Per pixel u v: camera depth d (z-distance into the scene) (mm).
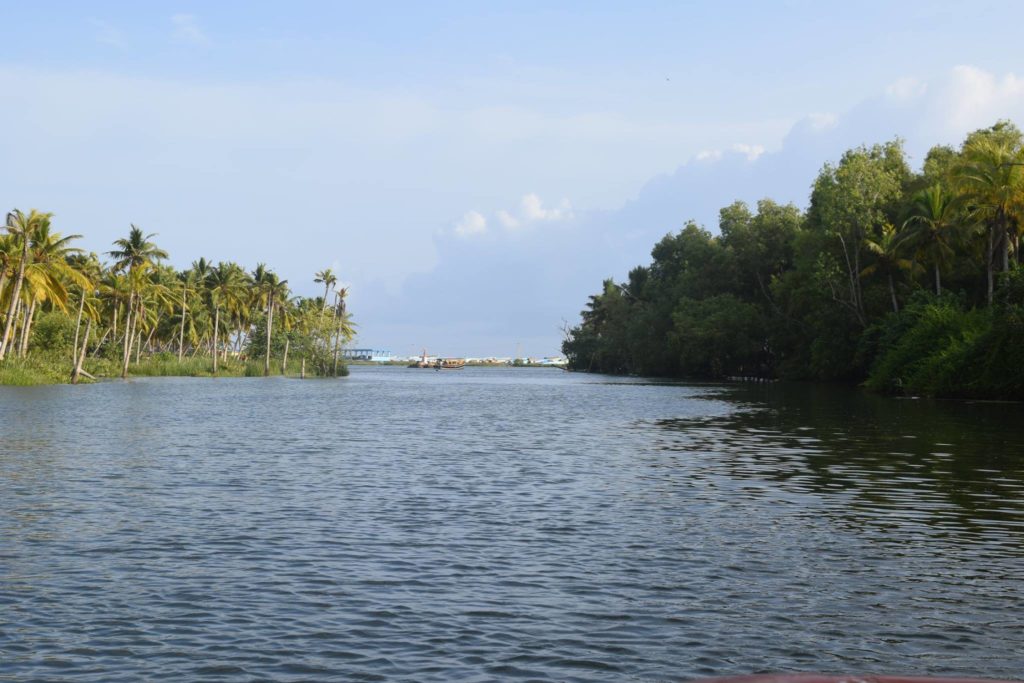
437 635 10133
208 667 9133
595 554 14172
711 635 10141
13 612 10969
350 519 17188
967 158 68062
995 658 9414
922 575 12828
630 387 102625
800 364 109750
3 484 21469
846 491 20656
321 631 10273
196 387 94500
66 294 90875
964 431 36094
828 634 10180
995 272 67938
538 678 8828
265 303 159750
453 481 22625
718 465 25875
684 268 150250
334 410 56281
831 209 87688
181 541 15062
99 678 8836
